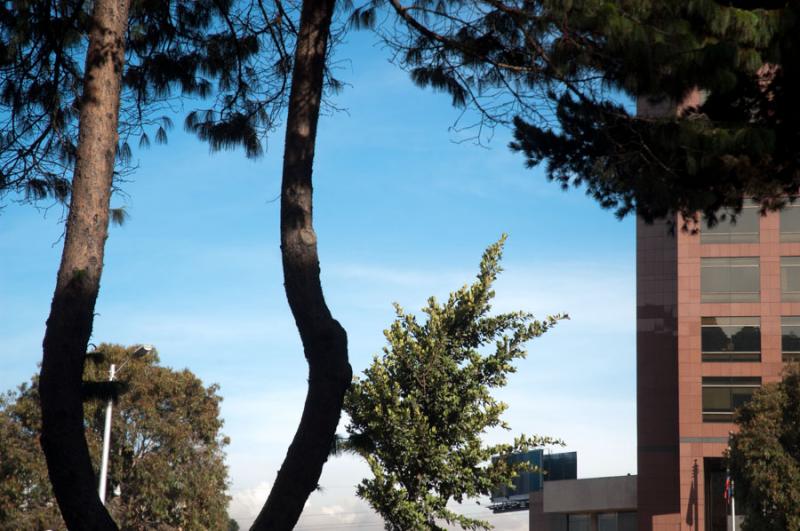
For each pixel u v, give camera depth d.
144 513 47.72
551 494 81.94
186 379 51.12
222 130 10.23
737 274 65.25
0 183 9.29
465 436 17.86
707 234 65.94
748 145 9.21
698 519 63.06
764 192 10.62
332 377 7.56
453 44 9.02
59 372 7.02
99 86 7.53
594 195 11.07
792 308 64.19
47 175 9.52
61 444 6.96
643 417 71.50
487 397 18.02
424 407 18.11
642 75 8.50
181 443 48.88
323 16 8.24
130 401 47.84
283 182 7.96
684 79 8.48
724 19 8.61
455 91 9.58
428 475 17.77
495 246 18.75
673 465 70.31
